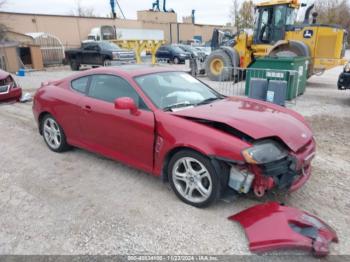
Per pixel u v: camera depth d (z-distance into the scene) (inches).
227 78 492.7
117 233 107.7
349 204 125.0
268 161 105.8
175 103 140.3
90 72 165.2
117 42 762.2
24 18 1167.0
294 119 133.3
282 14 445.4
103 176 153.1
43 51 927.7
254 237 100.2
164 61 957.2
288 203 125.5
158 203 126.4
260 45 471.2
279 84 286.2
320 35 421.1
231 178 113.4
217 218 115.0
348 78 305.4
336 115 282.4
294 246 93.3
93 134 157.6
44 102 181.5
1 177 153.9
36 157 179.6
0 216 119.6
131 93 141.6
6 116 276.5
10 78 324.8
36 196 134.6
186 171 122.2
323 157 177.0
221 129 116.7
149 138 130.3
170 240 103.5
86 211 121.8
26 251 99.7
